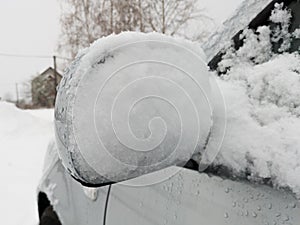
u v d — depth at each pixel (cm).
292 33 122
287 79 108
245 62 128
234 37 135
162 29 1401
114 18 1465
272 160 94
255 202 97
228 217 102
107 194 171
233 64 130
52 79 2661
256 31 130
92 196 186
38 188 270
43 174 271
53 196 244
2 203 471
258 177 97
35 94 2706
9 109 1171
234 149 102
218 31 146
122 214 155
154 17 1414
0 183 565
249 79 117
